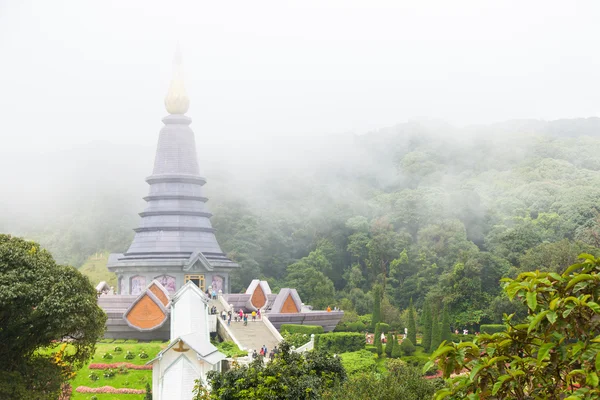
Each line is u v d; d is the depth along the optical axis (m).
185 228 127.81
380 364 100.06
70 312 60.56
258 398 48.78
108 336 105.38
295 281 168.88
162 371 74.38
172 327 88.19
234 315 111.69
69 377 71.75
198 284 124.75
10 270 60.16
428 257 176.00
